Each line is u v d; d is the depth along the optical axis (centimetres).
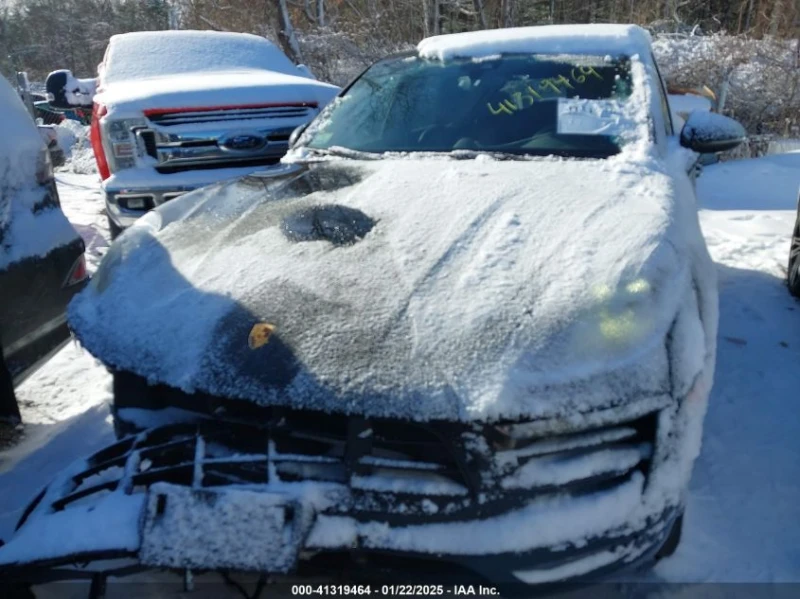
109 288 229
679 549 232
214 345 192
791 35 1570
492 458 172
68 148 1313
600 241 214
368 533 175
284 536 169
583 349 180
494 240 218
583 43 362
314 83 548
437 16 1599
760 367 357
